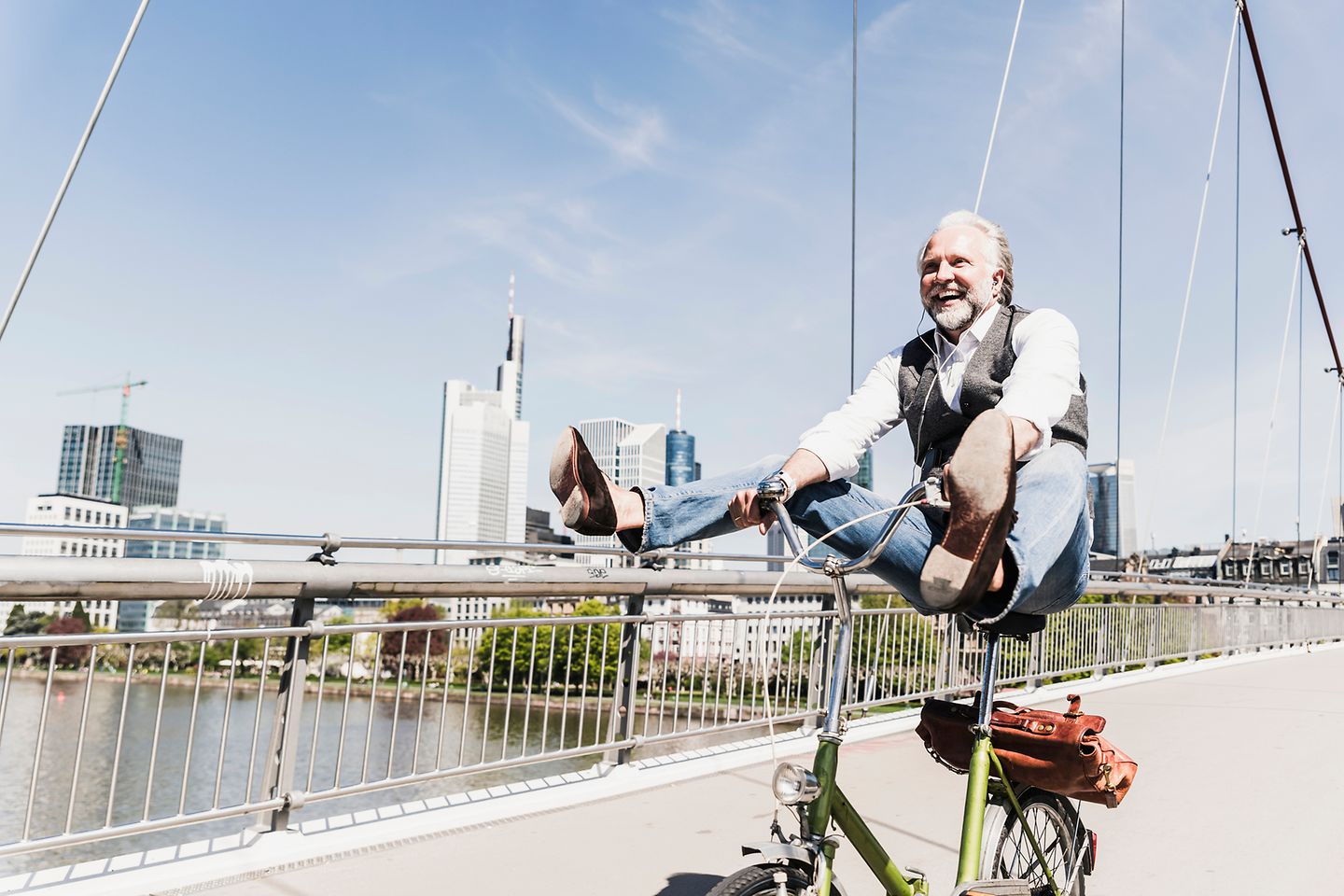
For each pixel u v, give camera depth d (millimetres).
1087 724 2074
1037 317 2051
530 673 4020
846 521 1840
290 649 3266
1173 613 10508
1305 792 4371
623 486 2039
